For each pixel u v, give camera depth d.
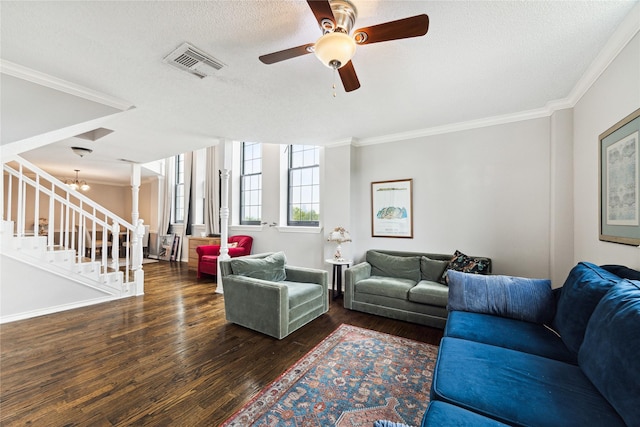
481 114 3.21
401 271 3.56
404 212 3.91
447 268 3.25
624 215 1.82
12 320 3.05
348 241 4.05
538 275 3.09
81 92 2.53
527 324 1.88
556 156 2.86
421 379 1.98
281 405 1.71
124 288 4.04
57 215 7.52
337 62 1.57
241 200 6.40
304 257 4.96
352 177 4.21
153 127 3.58
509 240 3.25
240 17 1.63
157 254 7.72
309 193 5.17
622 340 1.03
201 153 7.08
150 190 8.29
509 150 3.24
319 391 1.85
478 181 3.43
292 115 3.21
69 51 1.98
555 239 2.87
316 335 2.73
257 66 2.17
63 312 3.36
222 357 2.29
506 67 2.19
